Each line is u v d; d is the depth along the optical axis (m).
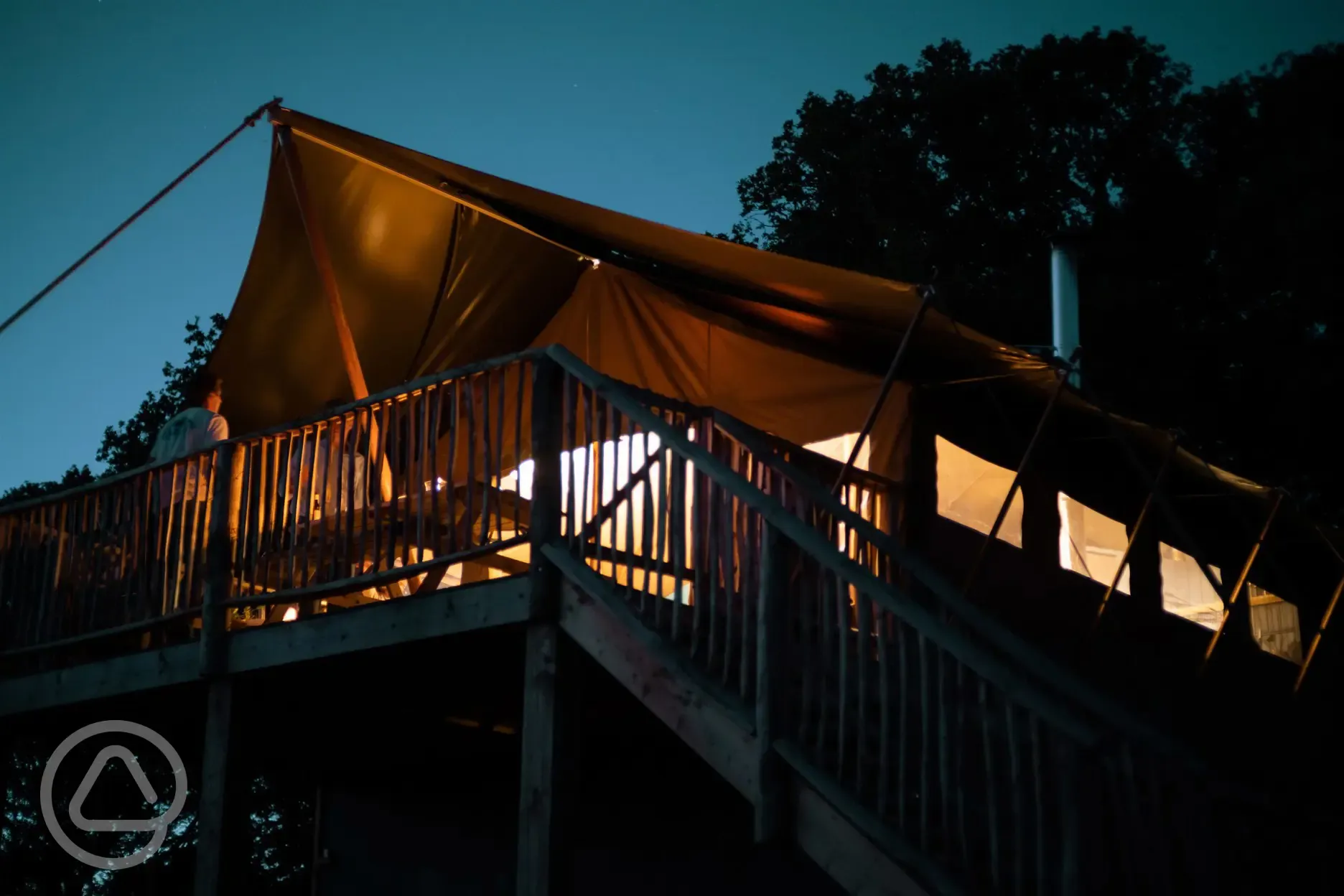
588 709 7.85
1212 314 24.12
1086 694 4.73
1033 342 23.95
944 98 27.95
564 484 10.07
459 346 10.92
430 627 6.70
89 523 8.67
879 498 9.01
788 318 9.02
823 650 5.30
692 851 9.11
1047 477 10.24
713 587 5.65
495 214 9.13
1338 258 21.62
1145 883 4.49
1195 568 11.78
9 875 17.67
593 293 10.31
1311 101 24.09
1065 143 27.94
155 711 8.81
